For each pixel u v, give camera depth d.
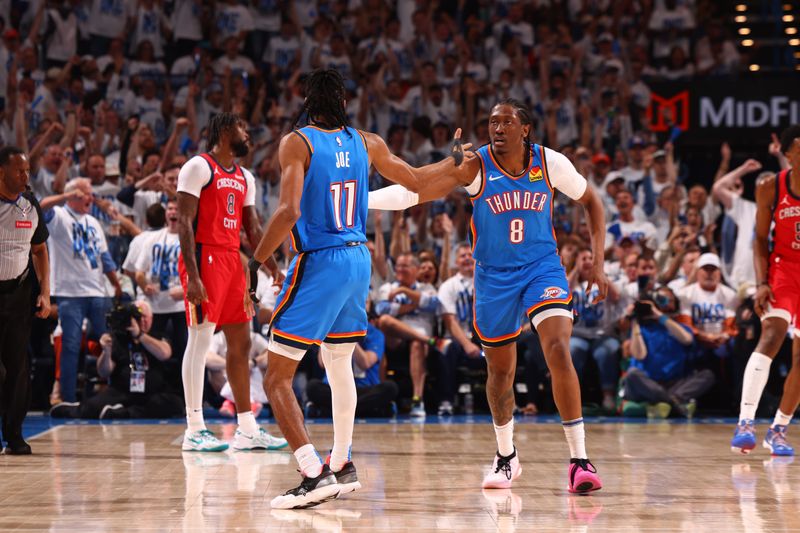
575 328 17.39
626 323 17.20
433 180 7.61
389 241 20.50
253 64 26.03
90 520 6.17
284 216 6.70
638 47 27.03
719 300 17.31
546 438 12.10
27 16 25.09
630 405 16.45
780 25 29.41
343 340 7.29
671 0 28.06
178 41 26.48
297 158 6.93
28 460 9.70
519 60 25.89
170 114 23.97
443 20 27.33
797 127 10.31
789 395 10.34
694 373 16.72
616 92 24.95
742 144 24.61
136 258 16.31
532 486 7.79
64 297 16.00
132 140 20.59
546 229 7.84
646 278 17.19
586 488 7.36
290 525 5.99
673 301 16.81
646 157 21.36
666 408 16.27
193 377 10.63
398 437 12.24
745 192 25.06
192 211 10.39
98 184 18.59
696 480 8.16
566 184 7.85
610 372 16.97
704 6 29.11
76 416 15.76
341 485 6.76
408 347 17.66
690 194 20.47
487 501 7.00
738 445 10.34
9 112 22.14
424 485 7.84
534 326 7.65
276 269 10.83
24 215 10.34
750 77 25.05
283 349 6.95
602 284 7.83
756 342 16.53
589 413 16.98
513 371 7.89
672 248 19.03
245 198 11.02
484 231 7.80
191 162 10.41
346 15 27.62
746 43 29.00
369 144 7.41
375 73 24.69
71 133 20.11
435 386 17.44
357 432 13.04
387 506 6.77
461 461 9.52
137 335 15.56
